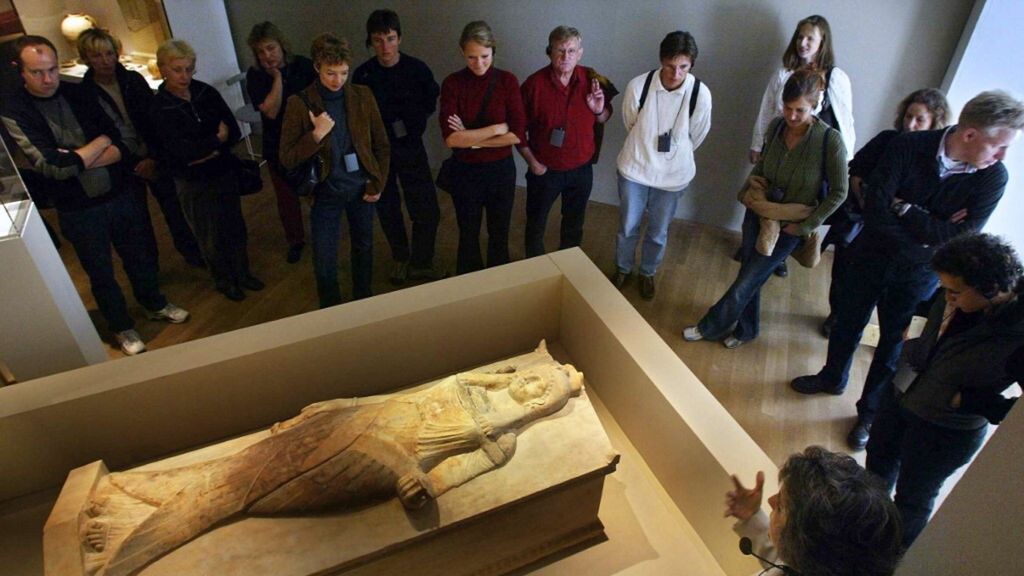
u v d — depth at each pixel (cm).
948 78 307
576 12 376
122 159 279
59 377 189
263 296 347
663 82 297
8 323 234
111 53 284
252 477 158
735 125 374
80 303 262
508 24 396
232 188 320
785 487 114
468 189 312
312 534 154
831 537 104
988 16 281
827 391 290
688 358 310
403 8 413
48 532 151
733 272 374
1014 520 95
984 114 188
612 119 404
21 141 248
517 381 181
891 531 103
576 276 231
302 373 210
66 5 414
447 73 431
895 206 224
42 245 238
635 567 174
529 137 316
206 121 300
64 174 254
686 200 411
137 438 198
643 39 370
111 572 146
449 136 295
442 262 377
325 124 255
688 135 309
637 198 325
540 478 165
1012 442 97
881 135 257
